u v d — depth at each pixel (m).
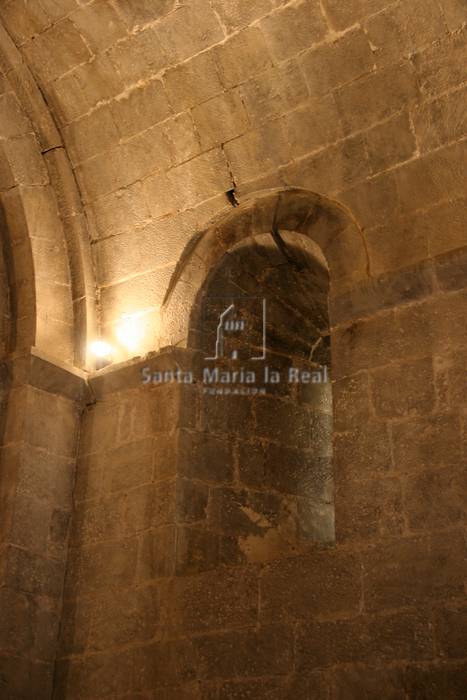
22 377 9.55
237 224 9.72
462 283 8.20
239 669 7.78
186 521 8.75
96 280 10.27
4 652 8.45
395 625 7.25
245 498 9.31
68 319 10.12
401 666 7.09
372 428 8.09
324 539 9.79
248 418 9.70
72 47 9.72
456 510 7.41
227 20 9.02
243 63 9.14
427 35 8.38
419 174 8.62
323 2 8.60
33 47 9.88
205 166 9.66
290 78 9.02
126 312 10.01
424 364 8.09
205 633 8.06
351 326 8.61
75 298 10.19
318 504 9.93
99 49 9.62
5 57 10.00
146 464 9.13
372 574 7.52
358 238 8.90
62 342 9.98
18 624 8.62
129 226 10.11
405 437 7.90
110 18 9.39
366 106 8.80
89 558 9.05
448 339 8.06
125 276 10.09
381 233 8.75
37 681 8.57
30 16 9.68
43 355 9.62
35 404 9.50
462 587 7.12
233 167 9.54
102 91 9.85
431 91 8.51
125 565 8.78
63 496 9.41
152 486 8.98
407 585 7.34
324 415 10.40
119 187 10.11
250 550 9.12
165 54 9.41
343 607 7.53
